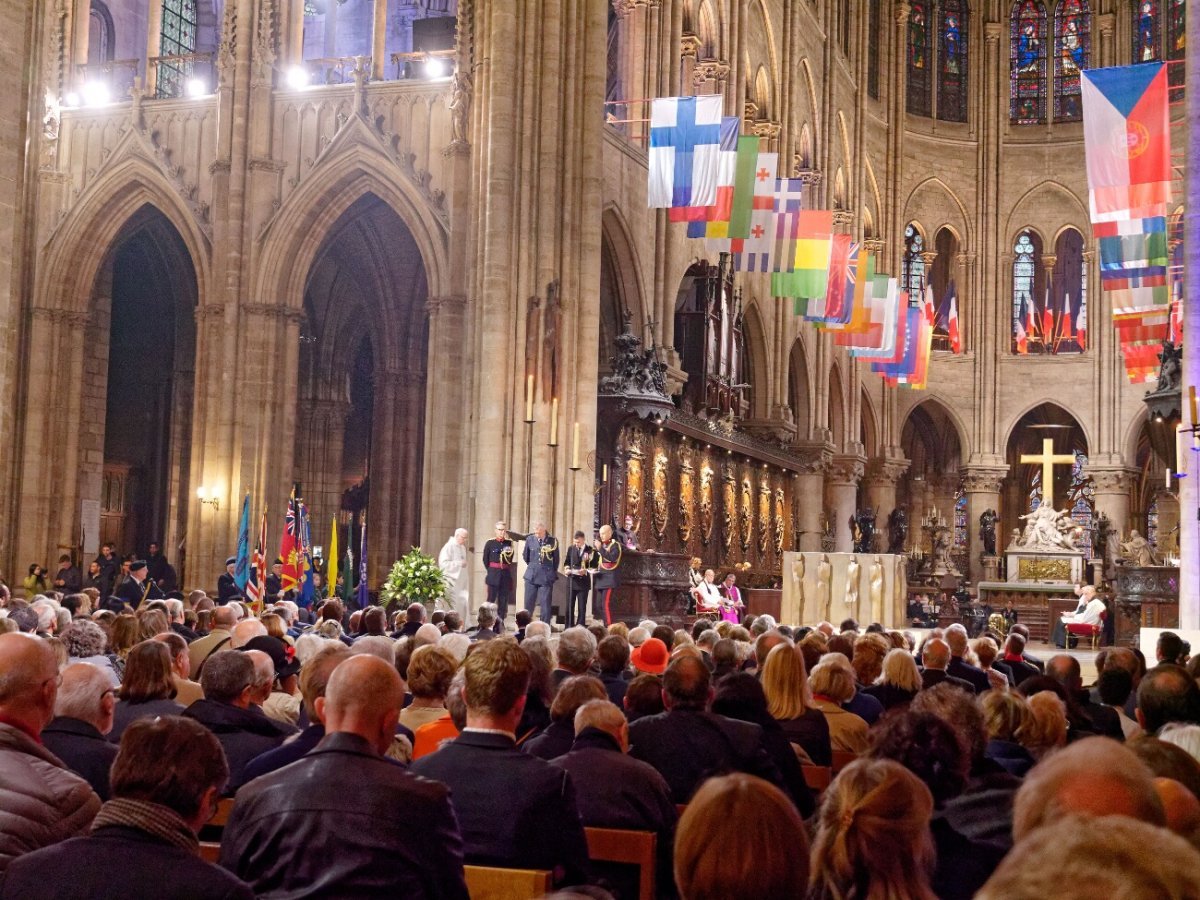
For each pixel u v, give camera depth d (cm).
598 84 3494
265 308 3566
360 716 553
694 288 4541
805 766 948
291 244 3581
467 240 3444
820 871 381
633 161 3984
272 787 538
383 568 4306
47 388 3669
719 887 310
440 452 3400
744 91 4959
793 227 3531
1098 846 184
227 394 3538
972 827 577
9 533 3600
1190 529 2836
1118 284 3572
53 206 3731
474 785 619
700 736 825
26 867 441
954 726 615
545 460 3341
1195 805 354
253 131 3609
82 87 3862
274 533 3550
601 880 632
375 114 3556
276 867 524
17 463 3631
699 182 3269
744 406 4997
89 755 704
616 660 1163
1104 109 2872
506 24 3400
